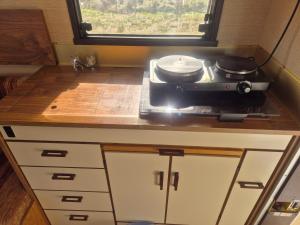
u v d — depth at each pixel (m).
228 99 0.96
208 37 1.23
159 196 1.17
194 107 0.91
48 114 0.92
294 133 0.85
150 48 1.26
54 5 1.16
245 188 1.07
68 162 1.04
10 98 1.02
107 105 0.98
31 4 1.16
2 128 0.93
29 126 0.92
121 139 0.95
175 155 0.98
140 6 1.19
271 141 0.91
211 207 1.19
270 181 1.03
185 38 1.24
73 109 0.95
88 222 1.35
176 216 1.27
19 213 1.12
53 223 1.37
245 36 1.22
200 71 0.95
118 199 1.20
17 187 1.22
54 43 1.27
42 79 1.18
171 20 1.23
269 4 1.12
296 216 1.16
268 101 0.97
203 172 1.04
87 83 1.15
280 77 1.04
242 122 0.88
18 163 1.06
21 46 1.26
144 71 1.25
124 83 1.14
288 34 0.97
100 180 1.11
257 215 1.18
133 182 1.11
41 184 1.15
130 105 0.98
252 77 0.93
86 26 1.24
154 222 1.32
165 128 0.87
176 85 0.91
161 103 0.93
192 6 1.18
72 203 1.24
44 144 0.98
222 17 1.17
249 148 0.94
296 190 1.02
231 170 1.02
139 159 1.01
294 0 0.93
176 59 1.04
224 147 0.95
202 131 0.88
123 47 1.26
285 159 0.95
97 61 1.31
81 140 0.96
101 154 1.01
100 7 1.20
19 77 1.35
